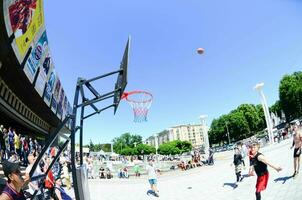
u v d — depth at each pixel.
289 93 76.38
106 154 71.06
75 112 4.92
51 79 24.00
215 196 11.43
